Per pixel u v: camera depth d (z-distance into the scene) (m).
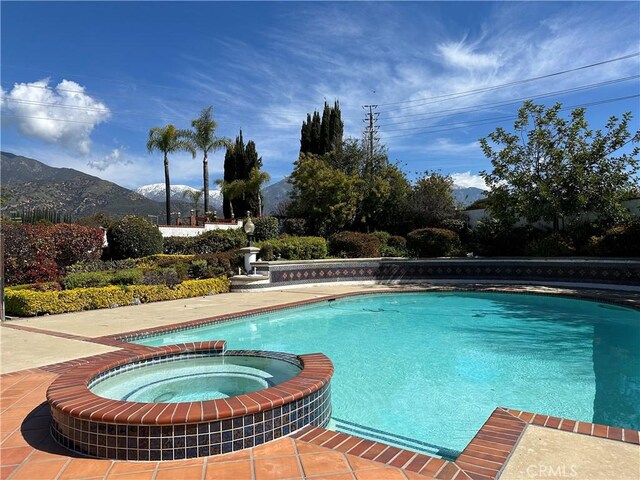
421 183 23.36
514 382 5.46
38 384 4.81
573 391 5.09
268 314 10.43
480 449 3.06
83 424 3.16
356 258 17.11
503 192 16.83
